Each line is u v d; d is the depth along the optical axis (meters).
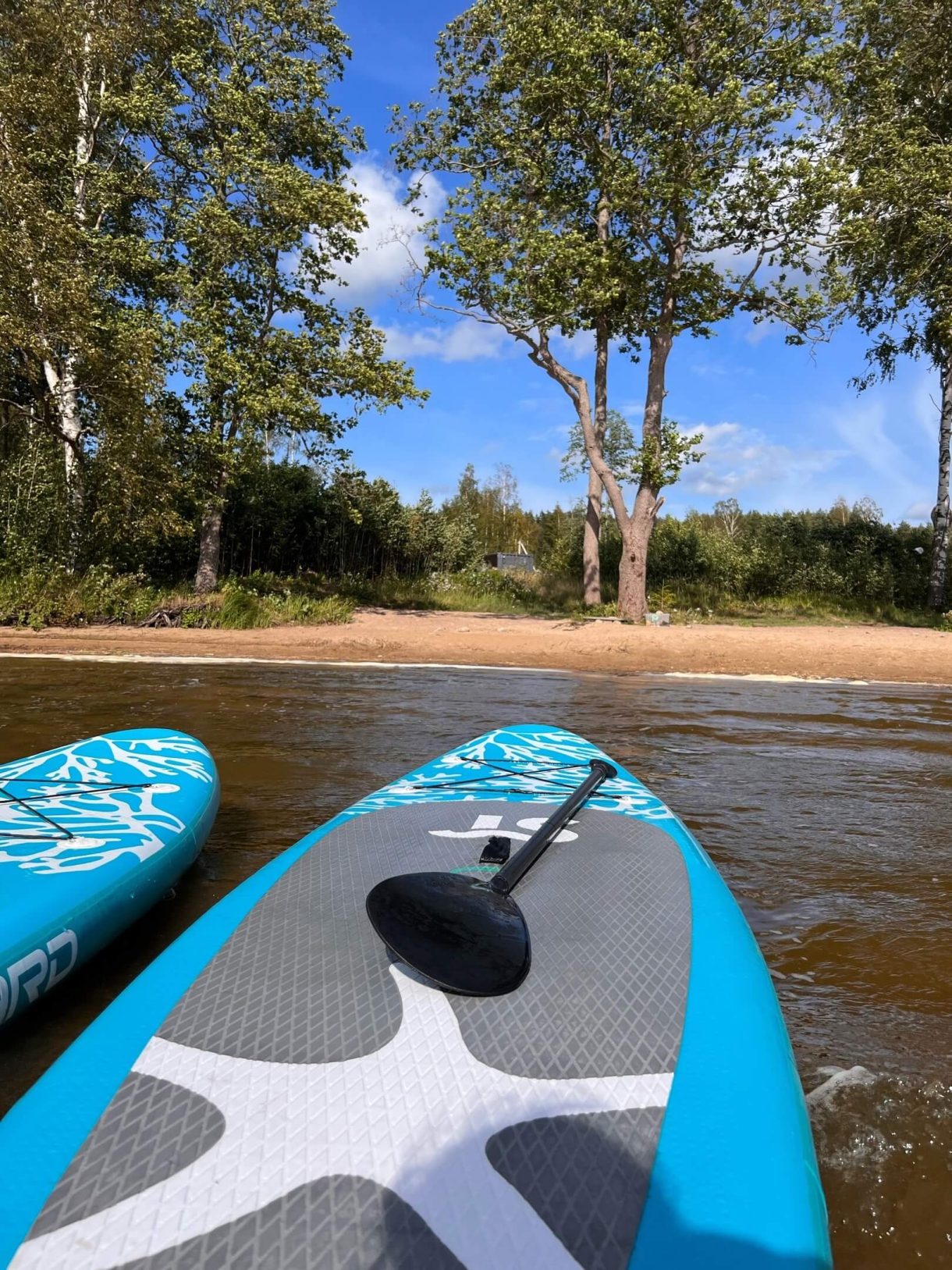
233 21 15.07
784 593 22.22
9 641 11.30
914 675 11.04
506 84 14.73
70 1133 1.51
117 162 16.25
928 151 14.90
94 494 14.74
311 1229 1.30
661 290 15.77
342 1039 1.78
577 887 2.61
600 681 9.94
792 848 4.09
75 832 3.13
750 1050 1.80
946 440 20.12
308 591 19.25
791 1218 1.36
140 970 2.81
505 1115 1.56
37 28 14.21
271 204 14.67
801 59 13.56
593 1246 1.29
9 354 13.49
